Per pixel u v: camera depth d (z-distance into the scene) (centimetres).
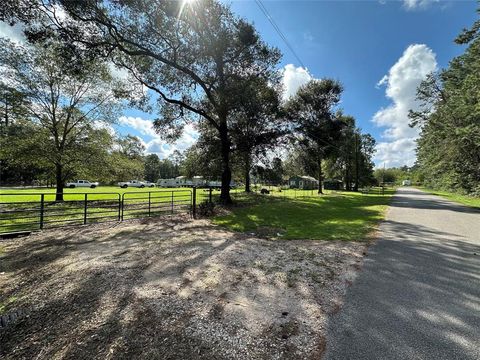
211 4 1139
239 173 2966
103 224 915
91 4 941
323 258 505
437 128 2173
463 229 808
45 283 390
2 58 1397
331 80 2858
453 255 521
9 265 470
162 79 1403
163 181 5928
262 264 470
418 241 646
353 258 504
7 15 855
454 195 2839
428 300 321
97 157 1678
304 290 355
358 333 251
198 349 233
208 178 2145
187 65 1314
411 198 2367
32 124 1519
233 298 333
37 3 884
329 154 3130
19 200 1773
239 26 1269
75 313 305
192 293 349
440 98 2330
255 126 1731
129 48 1235
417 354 219
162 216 1130
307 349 228
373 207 1523
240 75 1467
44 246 602
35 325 286
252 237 713
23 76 1470
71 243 632
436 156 2328
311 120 2895
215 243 638
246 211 1320
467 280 388
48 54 1459
